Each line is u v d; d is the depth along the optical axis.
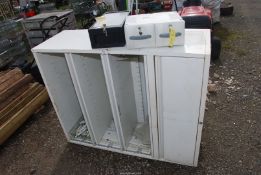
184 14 2.61
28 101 2.19
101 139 1.82
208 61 1.07
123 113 1.58
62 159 1.75
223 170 1.51
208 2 3.74
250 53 2.95
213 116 1.97
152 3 4.20
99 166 1.65
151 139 1.52
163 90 1.25
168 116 1.35
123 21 1.26
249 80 2.39
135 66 1.66
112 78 1.35
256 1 5.30
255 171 1.48
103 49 1.25
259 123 1.85
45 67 1.54
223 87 2.32
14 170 1.71
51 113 2.30
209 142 1.72
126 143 1.70
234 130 1.81
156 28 1.13
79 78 1.47
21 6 4.73
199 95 1.20
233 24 4.00
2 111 1.94
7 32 3.01
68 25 3.38
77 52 1.32
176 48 1.15
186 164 1.56
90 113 1.63
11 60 2.86
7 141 1.99
